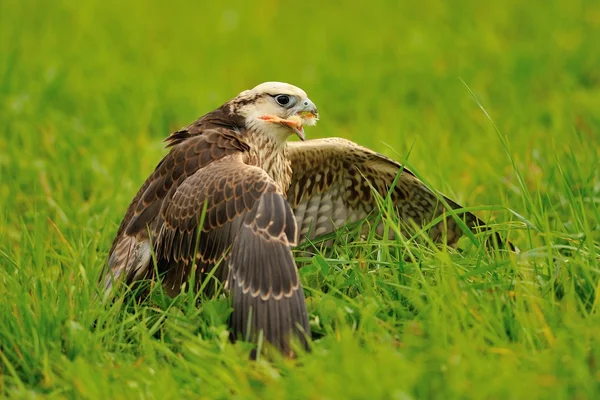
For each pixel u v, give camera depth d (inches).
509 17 879.7
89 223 491.5
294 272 358.3
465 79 748.6
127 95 721.0
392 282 395.2
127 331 382.3
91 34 873.5
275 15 970.7
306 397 320.8
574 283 384.5
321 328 371.9
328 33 894.4
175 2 1013.8
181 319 374.3
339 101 744.3
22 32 866.8
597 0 897.5
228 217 377.1
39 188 546.0
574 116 636.1
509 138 598.9
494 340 351.6
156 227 411.5
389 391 316.8
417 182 449.1
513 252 407.5
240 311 362.6
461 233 455.5
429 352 336.2
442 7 926.4
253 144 434.0
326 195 467.2
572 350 339.6
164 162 424.8
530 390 313.6
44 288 403.5
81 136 623.2
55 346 363.6
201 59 835.4
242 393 331.3
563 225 445.1
